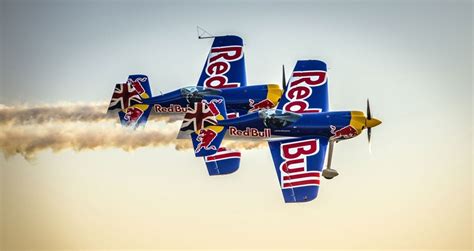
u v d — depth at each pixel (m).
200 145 65.88
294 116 67.69
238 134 67.56
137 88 72.38
